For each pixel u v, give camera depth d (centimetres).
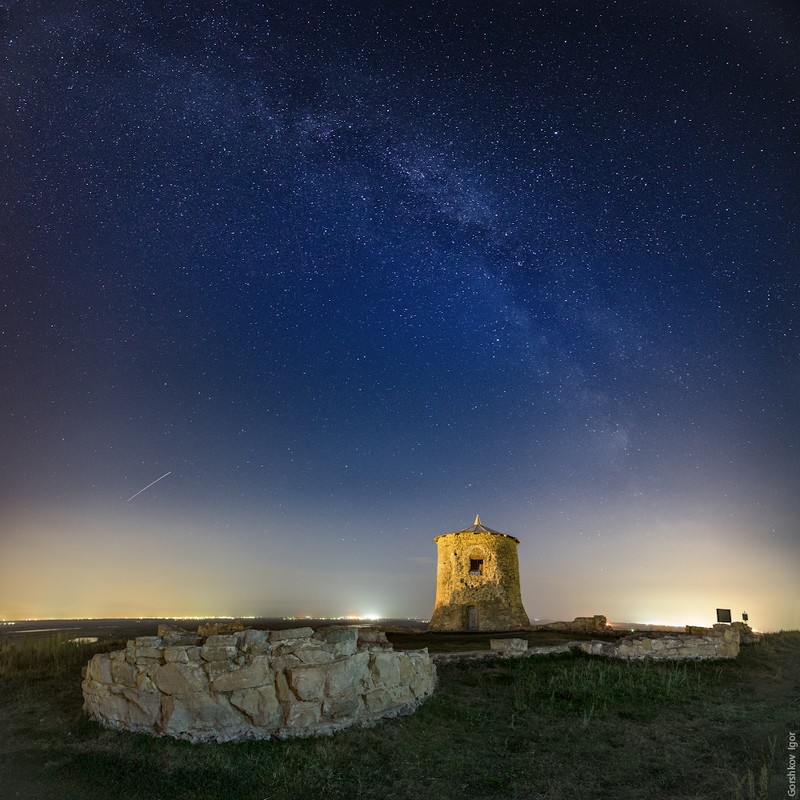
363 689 1298
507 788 1034
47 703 1390
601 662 1889
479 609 3181
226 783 1012
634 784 1045
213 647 1197
